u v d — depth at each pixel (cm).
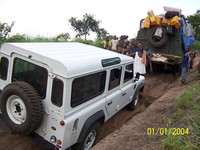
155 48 1065
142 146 361
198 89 614
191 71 1122
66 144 335
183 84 841
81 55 389
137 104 671
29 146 398
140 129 437
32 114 312
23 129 326
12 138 410
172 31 980
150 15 1024
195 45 2092
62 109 316
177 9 1036
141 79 651
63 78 308
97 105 399
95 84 387
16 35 1009
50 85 323
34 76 343
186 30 1025
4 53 377
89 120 375
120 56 493
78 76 329
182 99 519
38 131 350
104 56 427
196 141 334
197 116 421
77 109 344
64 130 319
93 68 367
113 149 362
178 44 994
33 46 394
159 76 1070
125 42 1182
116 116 593
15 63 367
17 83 328
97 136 425
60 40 1245
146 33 1070
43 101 336
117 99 487
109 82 436
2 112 352
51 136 335
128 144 377
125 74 522
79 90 342
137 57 891
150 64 1017
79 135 362
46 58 321
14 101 336
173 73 1106
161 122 452
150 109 559
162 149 330
